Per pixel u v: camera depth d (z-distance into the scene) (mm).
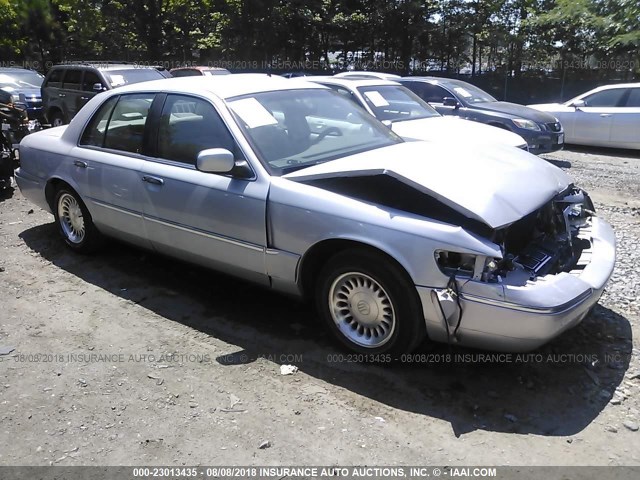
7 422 3006
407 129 7504
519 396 3201
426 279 3078
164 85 4473
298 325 4047
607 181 9195
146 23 28531
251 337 3889
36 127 9562
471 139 7285
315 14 25781
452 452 2760
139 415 3059
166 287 4699
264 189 3648
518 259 3309
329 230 3369
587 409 3082
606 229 3918
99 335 3922
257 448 2799
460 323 3062
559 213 3766
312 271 3688
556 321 2953
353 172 3402
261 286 3998
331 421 2998
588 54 23156
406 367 3479
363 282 3400
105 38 30312
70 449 2803
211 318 4164
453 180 3285
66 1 28562
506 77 24703
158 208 4270
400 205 3273
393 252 3145
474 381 3344
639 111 11695
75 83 13133
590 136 12422
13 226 6383
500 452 2756
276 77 4828
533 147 10219
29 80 16188
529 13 23438
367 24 26172
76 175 4984
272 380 3373
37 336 3904
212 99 4035
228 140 3896
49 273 5004
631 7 17234
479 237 3023
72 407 3131
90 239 5223
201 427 2957
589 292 3156
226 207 3814
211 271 4719
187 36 29844
